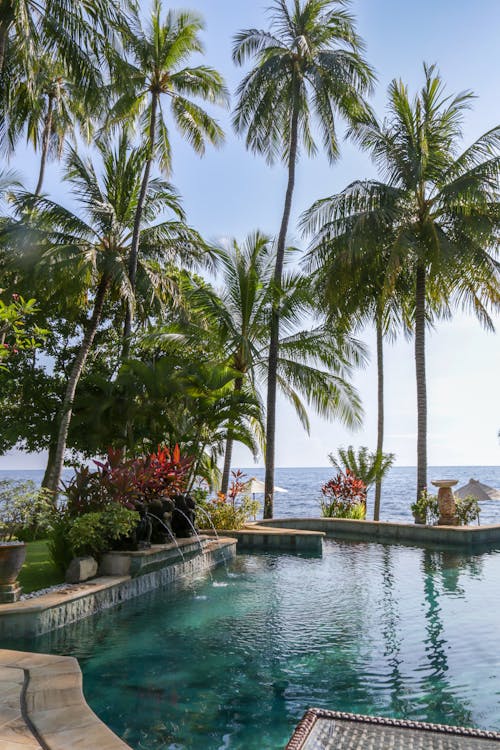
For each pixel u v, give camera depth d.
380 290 18.70
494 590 8.91
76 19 13.59
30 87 13.27
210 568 11.12
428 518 15.96
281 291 18.23
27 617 6.17
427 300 20.06
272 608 7.77
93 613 7.26
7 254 17.58
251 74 20.02
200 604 8.03
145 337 18.77
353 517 18.58
